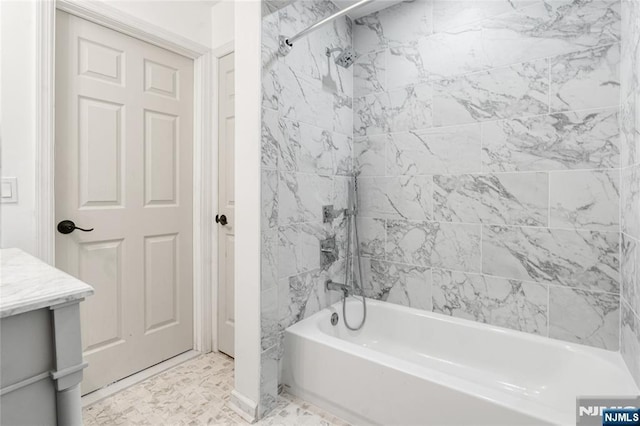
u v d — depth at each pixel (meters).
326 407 1.63
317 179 1.99
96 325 1.78
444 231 1.95
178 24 2.04
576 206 1.57
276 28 1.66
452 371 1.82
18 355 0.72
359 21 2.26
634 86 1.26
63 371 0.77
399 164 2.11
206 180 2.24
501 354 1.72
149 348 2.02
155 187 2.02
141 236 1.96
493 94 1.77
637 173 1.23
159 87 2.01
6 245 1.42
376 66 2.19
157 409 1.65
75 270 1.69
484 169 1.81
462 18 1.86
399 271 2.13
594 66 1.51
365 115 2.24
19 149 1.44
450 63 1.90
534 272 1.68
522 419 1.12
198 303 2.25
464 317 1.90
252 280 1.60
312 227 1.97
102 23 1.73
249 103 1.60
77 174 1.68
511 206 1.74
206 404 1.70
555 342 1.60
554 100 1.61
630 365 1.32
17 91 1.43
